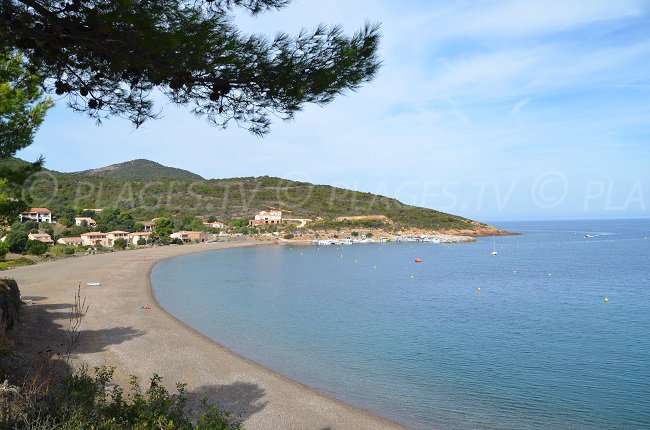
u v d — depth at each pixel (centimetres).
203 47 457
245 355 2155
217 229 13588
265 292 4497
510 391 1780
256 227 14400
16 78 955
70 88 561
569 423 1487
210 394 1558
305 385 1770
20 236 6544
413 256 9519
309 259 8712
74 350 1820
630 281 5497
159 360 1867
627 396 1728
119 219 11325
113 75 548
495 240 15025
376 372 1992
